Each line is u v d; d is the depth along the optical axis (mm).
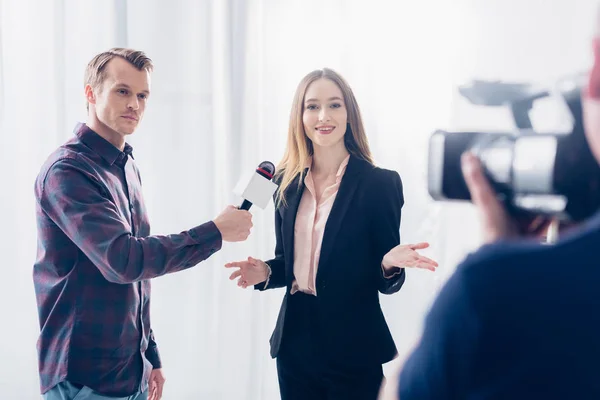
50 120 2102
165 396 2164
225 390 2143
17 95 2082
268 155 2072
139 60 1313
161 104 2098
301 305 1425
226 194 2104
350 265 1374
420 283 1955
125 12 2064
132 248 1163
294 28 2023
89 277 1218
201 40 2068
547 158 338
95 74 1295
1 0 2055
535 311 340
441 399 361
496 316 347
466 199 377
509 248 356
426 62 1896
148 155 2117
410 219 1948
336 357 1358
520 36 1740
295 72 2031
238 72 2064
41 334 1234
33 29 2066
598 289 330
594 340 330
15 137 2092
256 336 2119
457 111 1626
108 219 1166
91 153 1259
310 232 1427
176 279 2145
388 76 1947
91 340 1208
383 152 1968
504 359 346
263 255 2082
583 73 355
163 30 2074
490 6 1784
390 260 1263
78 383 1209
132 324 1284
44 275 1243
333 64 1999
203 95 2084
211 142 2096
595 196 330
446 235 1900
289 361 1412
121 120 1290
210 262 2121
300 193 1474
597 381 327
